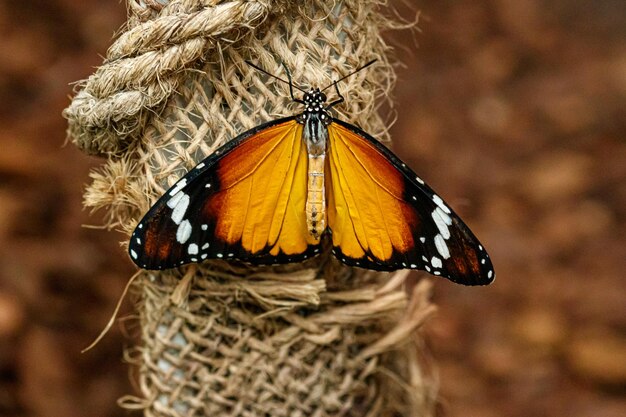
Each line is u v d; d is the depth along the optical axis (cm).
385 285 47
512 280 84
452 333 77
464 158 96
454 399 73
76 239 75
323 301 46
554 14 118
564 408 74
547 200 93
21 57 91
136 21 44
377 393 48
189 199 43
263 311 46
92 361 68
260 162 44
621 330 79
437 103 102
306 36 44
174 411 46
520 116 103
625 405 74
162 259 43
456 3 114
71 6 96
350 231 44
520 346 78
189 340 46
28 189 78
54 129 84
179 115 44
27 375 67
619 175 96
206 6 43
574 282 84
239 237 44
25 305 70
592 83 108
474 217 91
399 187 44
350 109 45
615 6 120
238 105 44
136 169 45
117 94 44
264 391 46
